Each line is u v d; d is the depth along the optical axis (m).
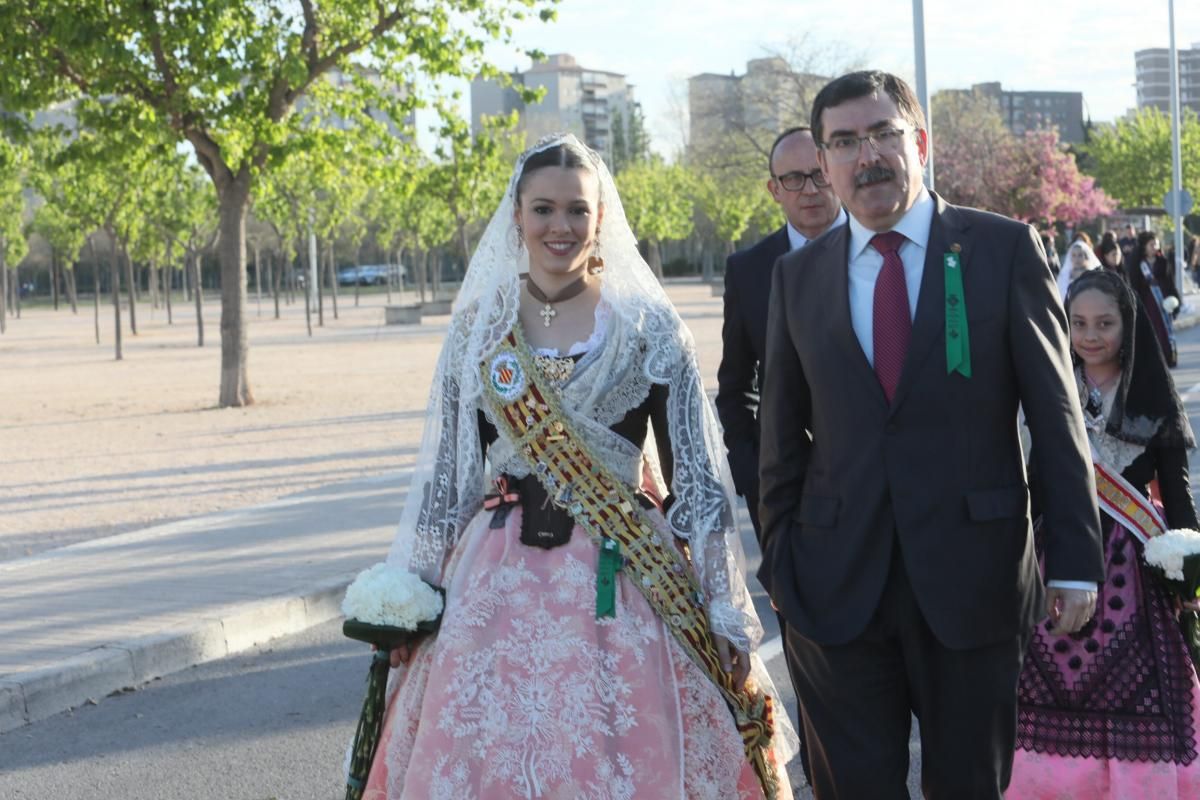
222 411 19.08
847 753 3.33
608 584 3.47
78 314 65.50
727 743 3.53
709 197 63.72
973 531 3.18
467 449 3.67
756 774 3.56
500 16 19.02
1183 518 4.33
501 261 3.65
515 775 3.29
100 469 13.73
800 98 45.06
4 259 50.06
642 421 3.70
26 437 16.72
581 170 3.61
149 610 7.43
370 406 19.08
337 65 18.94
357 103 20.06
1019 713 4.27
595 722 3.32
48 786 5.30
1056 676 4.21
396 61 19.25
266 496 11.71
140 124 17.61
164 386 23.48
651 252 70.12
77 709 6.26
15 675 6.19
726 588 3.58
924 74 16.12
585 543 3.52
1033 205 42.88
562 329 3.65
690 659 3.50
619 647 3.42
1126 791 4.14
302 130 19.22
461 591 3.53
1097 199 44.12
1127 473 4.32
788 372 3.46
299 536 9.61
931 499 3.19
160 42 17.19
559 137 3.68
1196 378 18.11
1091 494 3.19
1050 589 3.25
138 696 6.45
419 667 3.55
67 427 17.70
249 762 5.51
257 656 7.13
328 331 41.50
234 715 6.13
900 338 3.25
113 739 5.84
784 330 3.45
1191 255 52.09
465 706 3.37
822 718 3.38
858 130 3.26
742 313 4.55
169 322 49.59
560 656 3.38
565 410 3.58
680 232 69.00
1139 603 4.20
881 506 3.23
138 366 28.69
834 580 3.28
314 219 44.59
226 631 7.20
